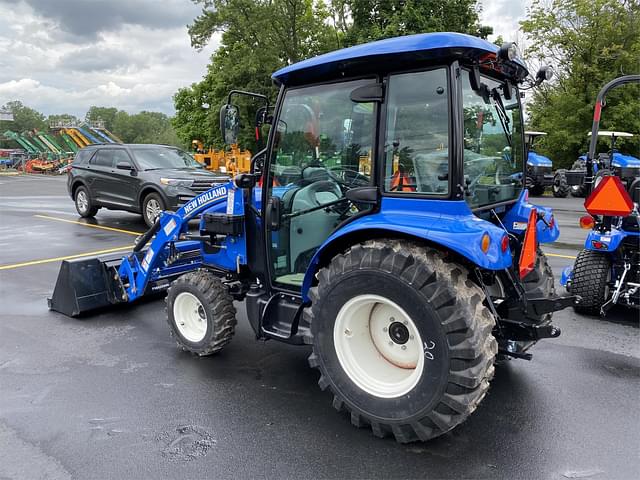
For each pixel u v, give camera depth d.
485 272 3.03
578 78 22.06
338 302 2.90
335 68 3.01
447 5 20.72
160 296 5.87
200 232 4.21
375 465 2.67
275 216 3.54
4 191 21.11
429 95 2.74
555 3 22.59
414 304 2.61
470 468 2.64
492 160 3.30
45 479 2.60
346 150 3.19
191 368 3.93
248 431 3.02
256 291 3.76
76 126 42.69
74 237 9.68
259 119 3.86
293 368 3.92
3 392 3.54
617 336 4.54
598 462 2.68
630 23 21.20
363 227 2.82
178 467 2.68
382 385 2.87
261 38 25.52
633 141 20.78
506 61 2.87
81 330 4.80
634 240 4.80
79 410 3.28
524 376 3.72
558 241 9.16
